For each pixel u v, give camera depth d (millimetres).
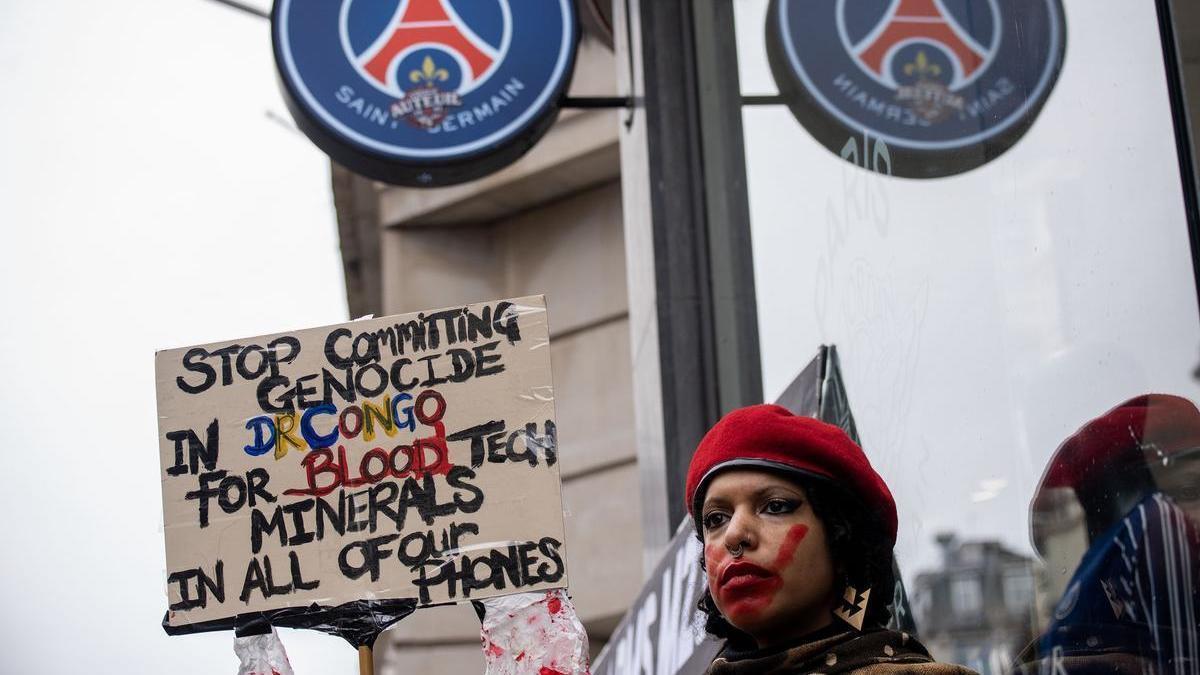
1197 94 2801
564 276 12969
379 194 13586
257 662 3033
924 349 3848
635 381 7258
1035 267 3301
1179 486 2764
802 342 5105
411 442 3100
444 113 6328
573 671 2930
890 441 4105
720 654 2836
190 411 3188
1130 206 2965
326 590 3047
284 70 6281
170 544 3115
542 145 12445
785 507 2658
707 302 6477
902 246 4043
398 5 6402
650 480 6766
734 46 6156
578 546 12359
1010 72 3477
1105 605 2953
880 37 4320
